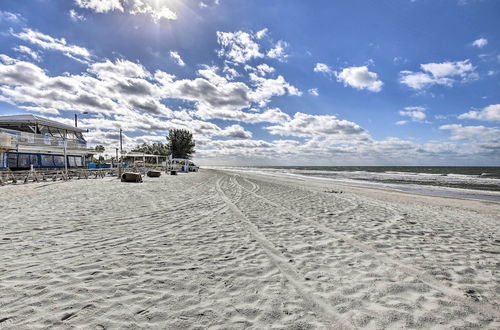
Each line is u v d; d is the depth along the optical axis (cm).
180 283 340
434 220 812
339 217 803
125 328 242
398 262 436
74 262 398
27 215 702
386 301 307
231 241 534
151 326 247
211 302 296
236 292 321
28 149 2302
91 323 247
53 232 554
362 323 261
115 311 270
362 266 415
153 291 317
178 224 666
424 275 385
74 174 2159
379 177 4159
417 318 272
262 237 568
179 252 460
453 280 370
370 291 331
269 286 339
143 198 1095
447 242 562
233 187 1788
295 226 675
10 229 564
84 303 283
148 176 2730
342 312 281
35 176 1780
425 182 3011
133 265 395
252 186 1909
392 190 1975
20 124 2698
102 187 1498
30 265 381
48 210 778
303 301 303
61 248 458
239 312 277
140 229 605
